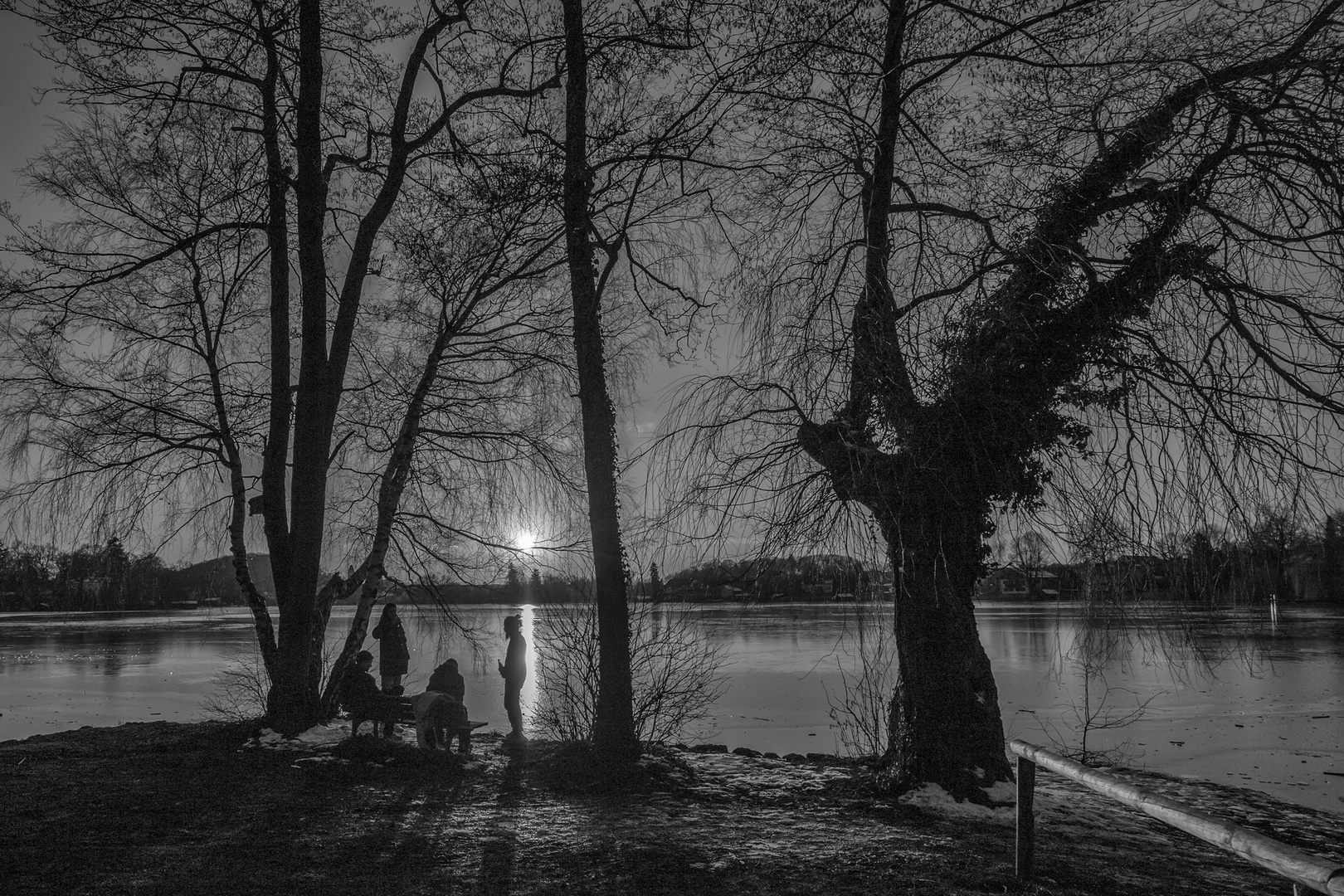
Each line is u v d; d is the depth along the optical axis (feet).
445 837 23.40
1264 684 87.40
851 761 37.37
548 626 42.14
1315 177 23.95
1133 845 25.89
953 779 29.76
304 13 41.98
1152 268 24.79
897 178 32.09
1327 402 23.35
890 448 26.68
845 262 29.17
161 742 38.52
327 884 19.07
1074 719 65.21
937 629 30.48
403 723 44.04
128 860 20.71
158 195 43.91
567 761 34.68
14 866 20.02
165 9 39.47
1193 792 36.29
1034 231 25.85
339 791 29.32
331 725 42.24
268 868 20.26
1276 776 46.88
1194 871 23.03
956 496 26.18
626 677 34.27
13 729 63.57
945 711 30.30
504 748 38.40
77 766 33.12
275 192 42.96
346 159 45.65
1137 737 58.44
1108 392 24.84
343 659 42.63
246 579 43.47
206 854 21.43
